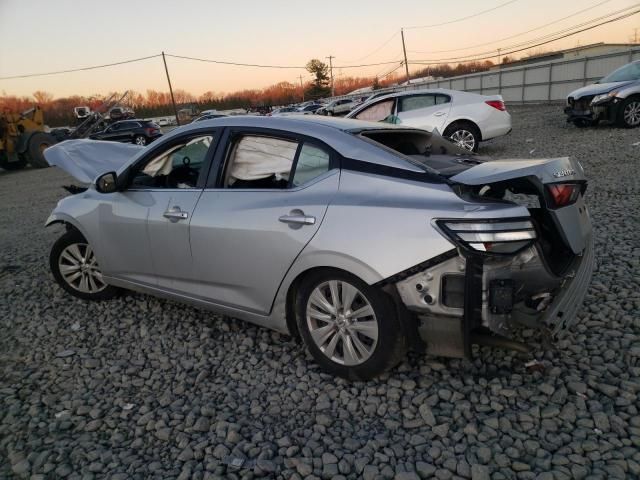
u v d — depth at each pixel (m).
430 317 2.52
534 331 3.20
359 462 2.28
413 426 2.51
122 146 5.93
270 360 3.24
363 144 2.92
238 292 3.26
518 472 2.17
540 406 2.56
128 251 3.86
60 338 3.83
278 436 2.53
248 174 3.25
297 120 3.26
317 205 2.82
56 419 2.80
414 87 44.41
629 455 2.19
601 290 3.75
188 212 3.40
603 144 10.08
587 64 24.09
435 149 3.63
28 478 2.36
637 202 5.94
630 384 2.65
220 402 2.87
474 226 2.36
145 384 3.11
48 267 5.64
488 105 10.63
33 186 14.84
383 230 2.56
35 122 21.19
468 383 2.80
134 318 4.06
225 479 2.25
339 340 2.91
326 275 2.83
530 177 2.60
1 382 3.25
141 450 2.50
